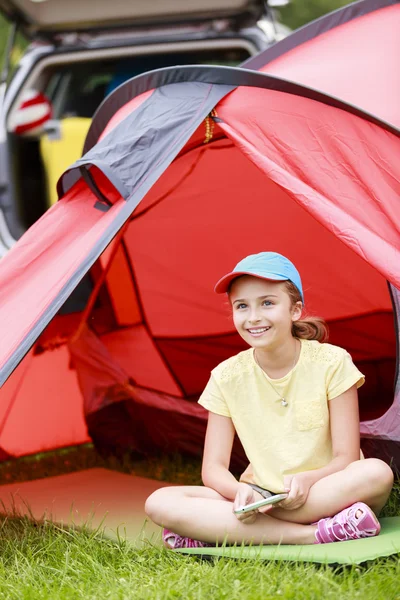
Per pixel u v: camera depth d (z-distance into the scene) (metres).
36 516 3.23
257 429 2.71
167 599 2.16
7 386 4.02
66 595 2.27
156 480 3.76
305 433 2.66
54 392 4.20
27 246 3.09
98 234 2.92
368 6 3.60
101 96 5.73
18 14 5.23
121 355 4.27
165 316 4.49
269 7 5.30
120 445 4.17
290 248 4.45
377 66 3.35
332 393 2.68
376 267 2.63
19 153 5.17
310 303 4.57
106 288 4.33
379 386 4.09
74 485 3.70
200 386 4.23
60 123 5.09
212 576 2.26
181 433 3.98
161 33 5.31
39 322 2.77
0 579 2.44
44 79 5.39
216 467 2.71
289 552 2.38
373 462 2.54
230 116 3.00
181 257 4.43
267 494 2.54
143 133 3.07
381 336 4.45
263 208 4.29
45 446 4.19
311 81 3.34
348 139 2.87
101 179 3.08
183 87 3.19
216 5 5.14
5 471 4.00
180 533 2.59
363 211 2.78
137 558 2.57
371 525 2.47
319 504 2.51
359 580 2.17
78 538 2.77
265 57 3.66
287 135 2.92
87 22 5.30
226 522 2.53
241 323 2.68
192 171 4.01
